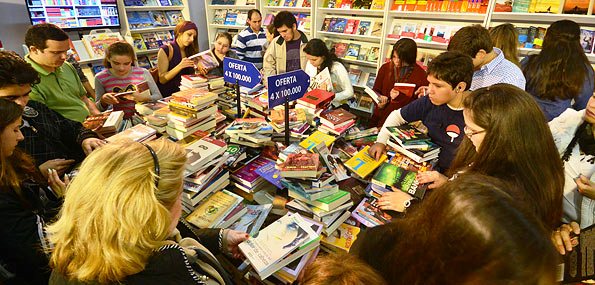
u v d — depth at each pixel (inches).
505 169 38.0
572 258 38.9
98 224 25.9
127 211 26.0
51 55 84.1
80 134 73.1
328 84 99.8
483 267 19.2
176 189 30.3
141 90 96.5
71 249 27.0
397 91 104.3
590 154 52.6
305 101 86.1
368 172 66.7
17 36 181.2
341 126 79.4
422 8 155.2
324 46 110.3
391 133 73.6
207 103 75.7
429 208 24.2
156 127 76.6
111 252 25.8
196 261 34.8
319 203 53.9
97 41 197.0
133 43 214.7
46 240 38.7
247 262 48.2
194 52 132.5
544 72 83.2
